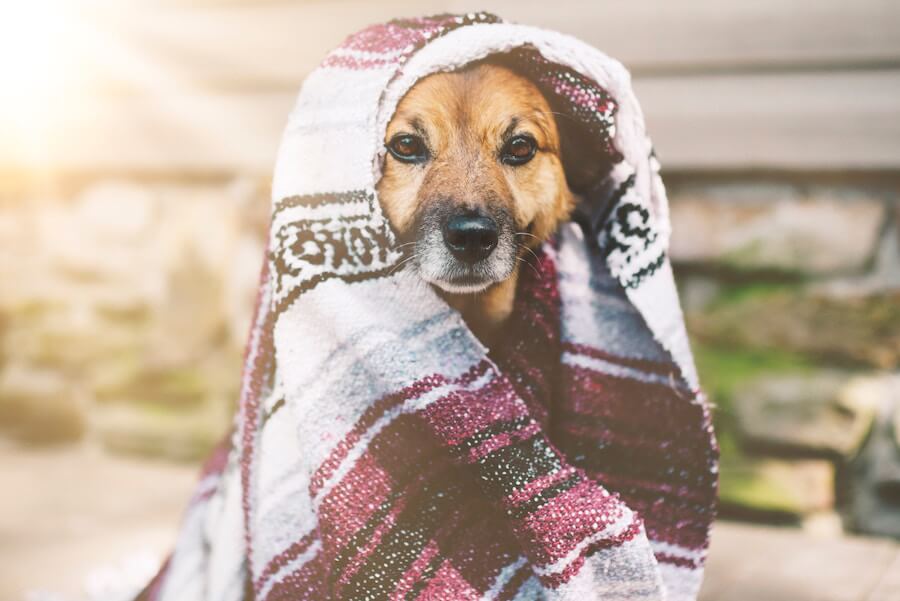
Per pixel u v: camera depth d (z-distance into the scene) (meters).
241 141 1.69
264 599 0.69
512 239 0.74
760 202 1.37
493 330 0.75
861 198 1.33
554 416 0.71
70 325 1.78
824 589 1.04
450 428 0.64
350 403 0.66
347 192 0.66
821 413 1.26
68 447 1.74
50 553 1.21
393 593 0.64
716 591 1.03
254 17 1.66
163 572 0.83
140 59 1.76
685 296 1.40
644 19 1.39
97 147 1.82
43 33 1.81
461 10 1.50
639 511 0.71
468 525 0.65
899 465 1.25
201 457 1.62
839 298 1.29
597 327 0.72
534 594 0.65
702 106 1.38
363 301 0.67
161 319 1.69
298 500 0.68
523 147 0.75
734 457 1.29
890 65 1.29
